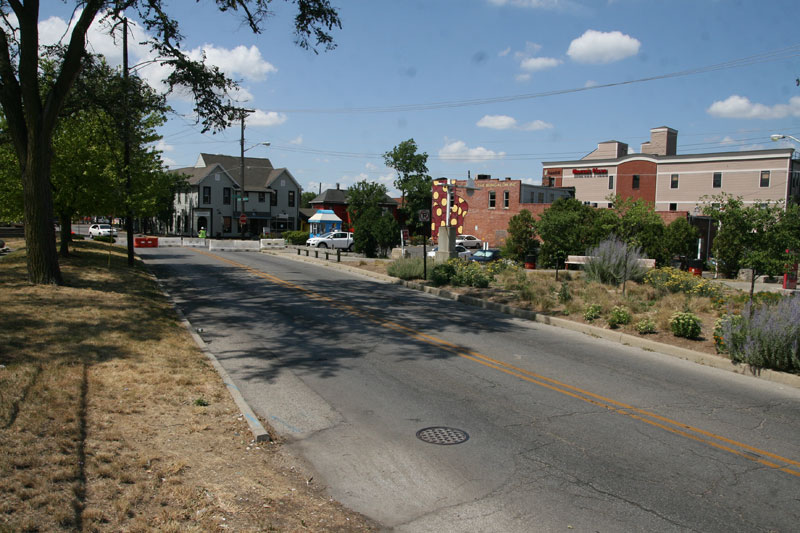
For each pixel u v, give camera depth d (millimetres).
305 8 14398
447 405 7496
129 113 16266
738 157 56031
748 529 4547
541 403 7695
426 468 5559
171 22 14750
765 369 9406
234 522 4238
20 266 17078
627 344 11805
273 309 14773
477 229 56250
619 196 32062
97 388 6707
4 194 19234
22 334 8641
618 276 20062
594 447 6191
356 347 10711
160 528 3990
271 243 43156
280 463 5531
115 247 36312
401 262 23688
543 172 71000
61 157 19391
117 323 10352
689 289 17781
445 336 12000
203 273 23406
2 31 12773
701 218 40688
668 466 5742
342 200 78625
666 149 67375
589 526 4531
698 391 8508
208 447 5602
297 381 8391
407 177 72188
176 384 7336
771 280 27562
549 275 23906
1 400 5758
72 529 3785
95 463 4797
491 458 5828
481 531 4430
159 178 26125
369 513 4664
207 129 16312
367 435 6379
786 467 5797
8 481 4230
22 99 13672
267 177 73062
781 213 20656
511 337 12164
